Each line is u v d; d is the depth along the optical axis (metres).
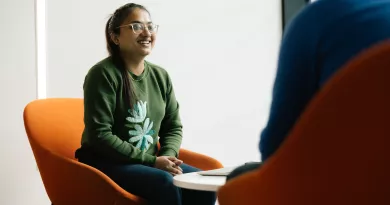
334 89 0.83
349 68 0.81
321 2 1.00
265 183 0.99
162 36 3.17
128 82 2.11
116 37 2.16
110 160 2.05
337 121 0.85
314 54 0.98
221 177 1.50
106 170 2.03
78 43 2.96
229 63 3.36
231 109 3.36
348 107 0.83
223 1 3.35
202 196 2.07
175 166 2.04
